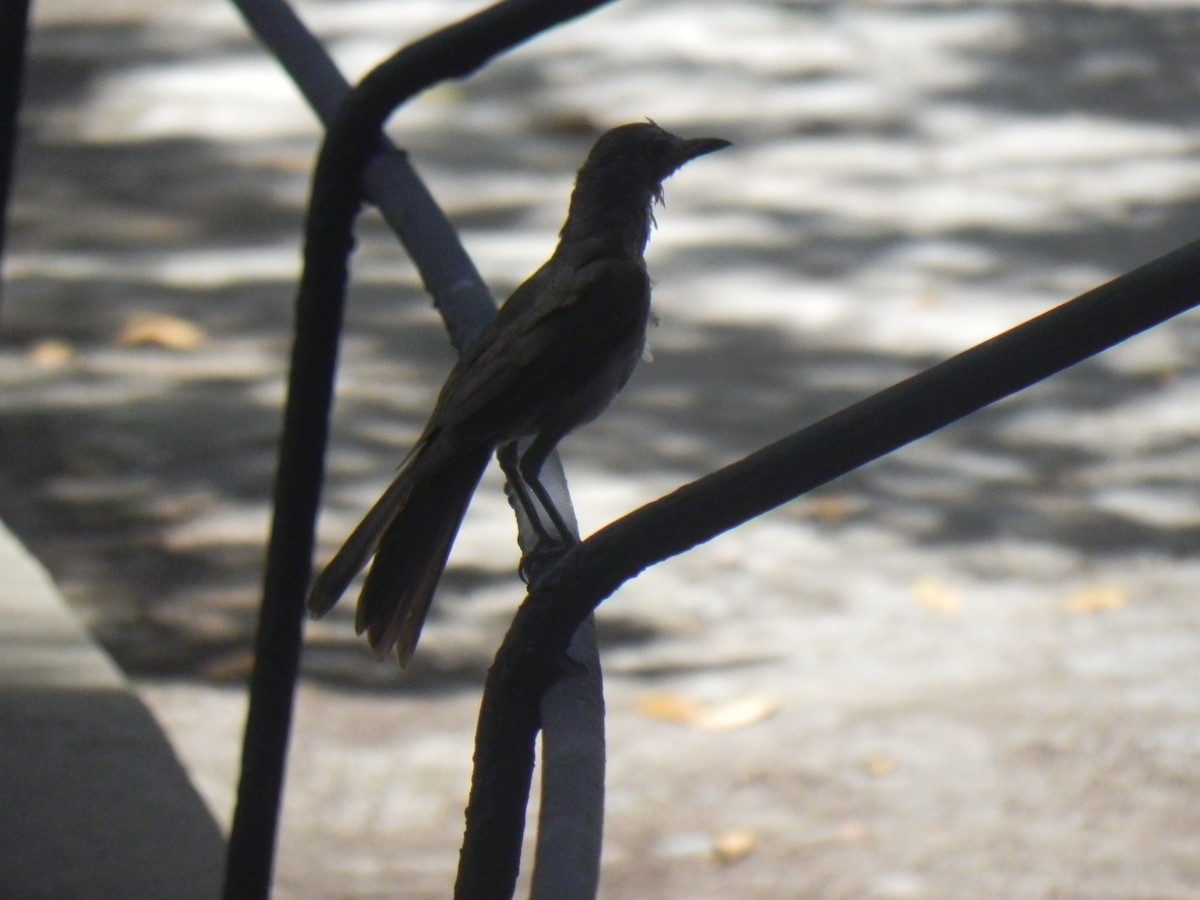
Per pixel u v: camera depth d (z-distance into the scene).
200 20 24.16
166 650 11.08
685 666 11.12
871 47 23.44
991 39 23.73
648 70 22.67
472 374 5.25
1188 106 21.55
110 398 14.25
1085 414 14.39
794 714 10.53
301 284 5.22
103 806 6.64
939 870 9.06
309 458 5.22
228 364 14.93
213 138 20.28
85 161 19.50
